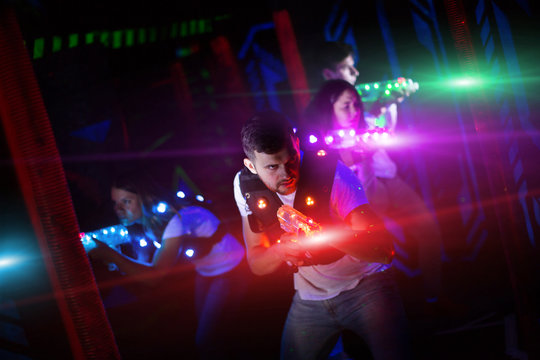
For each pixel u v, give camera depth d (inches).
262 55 274.5
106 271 176.2
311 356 99.3
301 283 97.2
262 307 179.3
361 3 221.3
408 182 212.7
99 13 227.8
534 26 151.3
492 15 127.6
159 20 253.9
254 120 81.0
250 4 267.6
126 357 172.2
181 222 121.3
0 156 84.0
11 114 80.3
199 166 296.0
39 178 81.2
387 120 160.9
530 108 151.5
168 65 281.1
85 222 169.0
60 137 198.5
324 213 87.5
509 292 163.5
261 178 85.1
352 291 93.1
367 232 81.7
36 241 90.9
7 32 79.2
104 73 209.8
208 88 303.0
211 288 128.5
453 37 112.8
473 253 202.5
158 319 183.6
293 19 231.9
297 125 218.7
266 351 152.5
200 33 276.2
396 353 87.3
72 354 92.3
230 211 276.8
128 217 123.4
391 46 218.1
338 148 135.5
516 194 116.3
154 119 286.7
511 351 123.8
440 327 151.6
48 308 93.4
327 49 165.0
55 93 199.0
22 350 106.3
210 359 124.6
